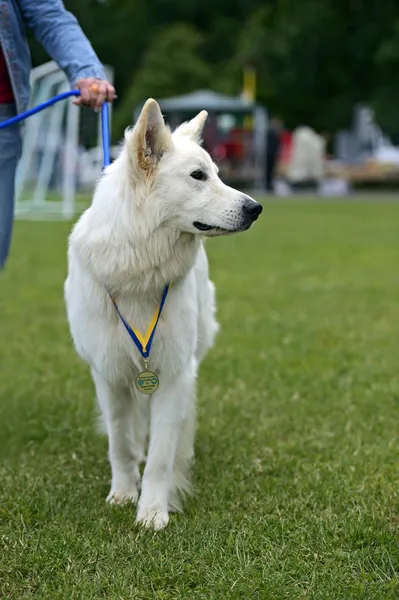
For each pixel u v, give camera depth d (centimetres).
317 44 4119
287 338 855
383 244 1716
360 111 4256
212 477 510
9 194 504
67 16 515
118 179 428
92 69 505
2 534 416
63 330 879
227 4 5306
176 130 466
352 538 411
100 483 497
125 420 472
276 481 496
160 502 448
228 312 984
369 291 1140
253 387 691
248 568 378
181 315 446
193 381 468
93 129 1936
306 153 3662
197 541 410
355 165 3947
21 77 498
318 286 1173
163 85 4494
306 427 593
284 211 2580
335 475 500
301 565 384
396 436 575
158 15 5456
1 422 599
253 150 3494
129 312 438
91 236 428
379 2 4050
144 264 427
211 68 4766
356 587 362
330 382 699
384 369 739
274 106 4459
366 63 4212
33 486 481
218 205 435
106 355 446
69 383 688
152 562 385
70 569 380
